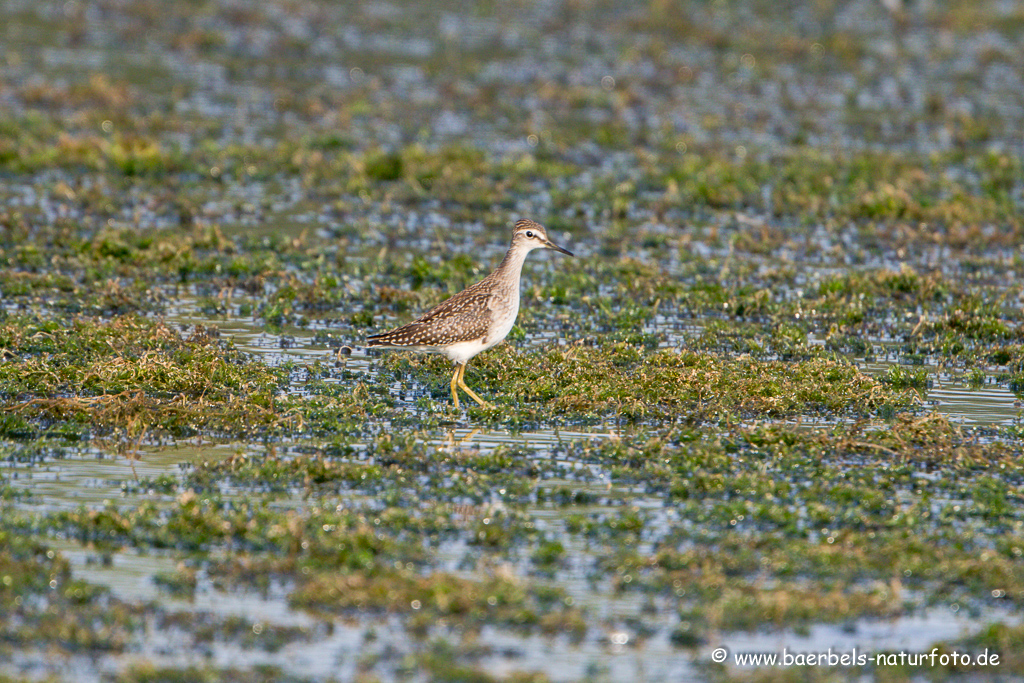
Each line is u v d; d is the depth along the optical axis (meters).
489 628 9.67
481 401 15.00
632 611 10.02
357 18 43.28
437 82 36.16
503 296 15.35
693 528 11.55
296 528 10.79
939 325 18.75
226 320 18.14
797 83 37.22
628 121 32.84
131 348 16.05
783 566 10.59
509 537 11.20
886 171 27.30
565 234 23.69
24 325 16.67
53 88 31.59
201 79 35.12
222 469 12.59
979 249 23.28
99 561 10.48
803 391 15.39
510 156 28.75
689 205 25.70
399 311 19.05
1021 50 41.12
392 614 9.80
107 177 25.45
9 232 21.25
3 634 9.24
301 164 27.02
